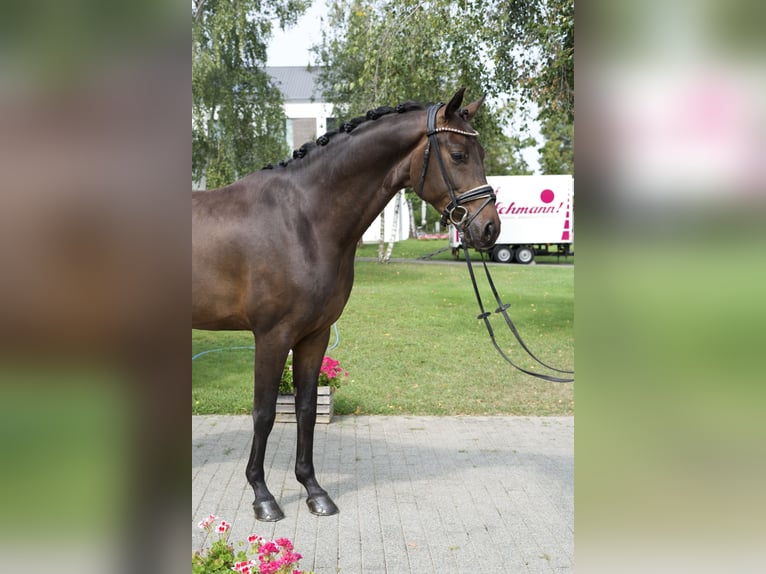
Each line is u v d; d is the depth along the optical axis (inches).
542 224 853.8
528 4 304.5
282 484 155.2
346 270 132.6
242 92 608.4
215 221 128.5
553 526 133.1
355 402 235.1
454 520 135.9
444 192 121.3
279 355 128.6
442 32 328.5
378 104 345.4
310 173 128.0
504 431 203.3
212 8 546.9
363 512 139.5
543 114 331.0
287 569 85.8
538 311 456.1
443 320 416.5
